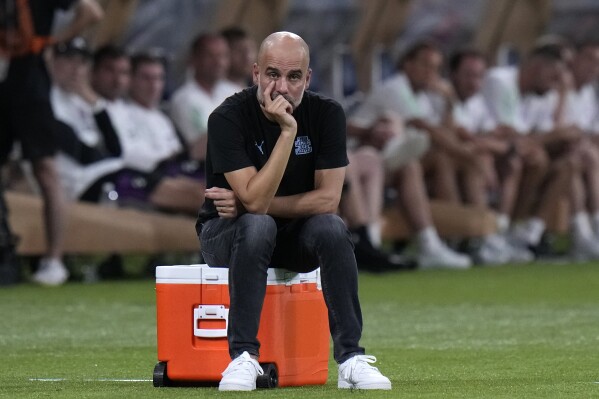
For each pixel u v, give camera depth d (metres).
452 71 42.84
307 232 14.80
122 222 33.66
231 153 14.99
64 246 33.16
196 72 36.38
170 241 34.22
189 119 35.97
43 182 31.94
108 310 26.30
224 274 14.87
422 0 53.94
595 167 45.62
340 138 15.26
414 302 28.45
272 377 14.89
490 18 54.94
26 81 31.36
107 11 44.31
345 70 43.31
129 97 35.53
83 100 34.66
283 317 14.98
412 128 39.88
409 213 39.31
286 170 15.21
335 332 14.90
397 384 15.36
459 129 40.88
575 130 43.94
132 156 34.94
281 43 14.74
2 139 31.88
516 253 43.50
